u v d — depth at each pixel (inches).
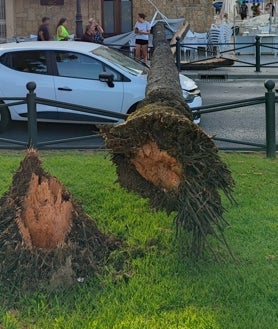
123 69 383.6
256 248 181.3
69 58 385.4
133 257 172.2
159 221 202.1
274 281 159.2
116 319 139.8
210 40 864.9
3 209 168.9
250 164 285.9
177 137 150.6
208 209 156.0
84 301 147.6
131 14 946.7
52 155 314.5
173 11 954.7
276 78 696.4
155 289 153.3
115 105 380.2
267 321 139.6
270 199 230.5
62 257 155.6
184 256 170.6
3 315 142.8
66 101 382.9
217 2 1144.8
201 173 152.8
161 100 182.2
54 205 162.6
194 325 137.4
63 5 931.3
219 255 171.2
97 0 936.3
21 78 386.0
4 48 389.4
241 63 796.0
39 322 140.1
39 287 151.3
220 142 357.4
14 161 291.0
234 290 154.0
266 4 1273.4
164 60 293.9
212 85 652.1
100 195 233.3
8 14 930.1
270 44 769.6
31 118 315.9
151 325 137.3
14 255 155.9
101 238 173.5
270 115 303.1
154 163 156.6
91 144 352.2
